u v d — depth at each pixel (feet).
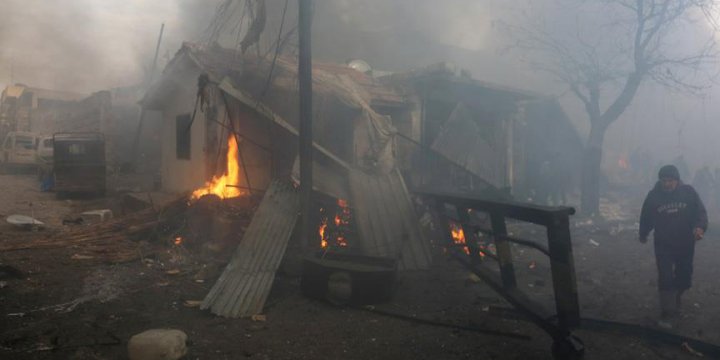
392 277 18.33
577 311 12.45
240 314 16.38
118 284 19.51
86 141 48.14
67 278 19.98
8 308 16.43
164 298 18.12
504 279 16.14
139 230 27.04
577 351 12.23
